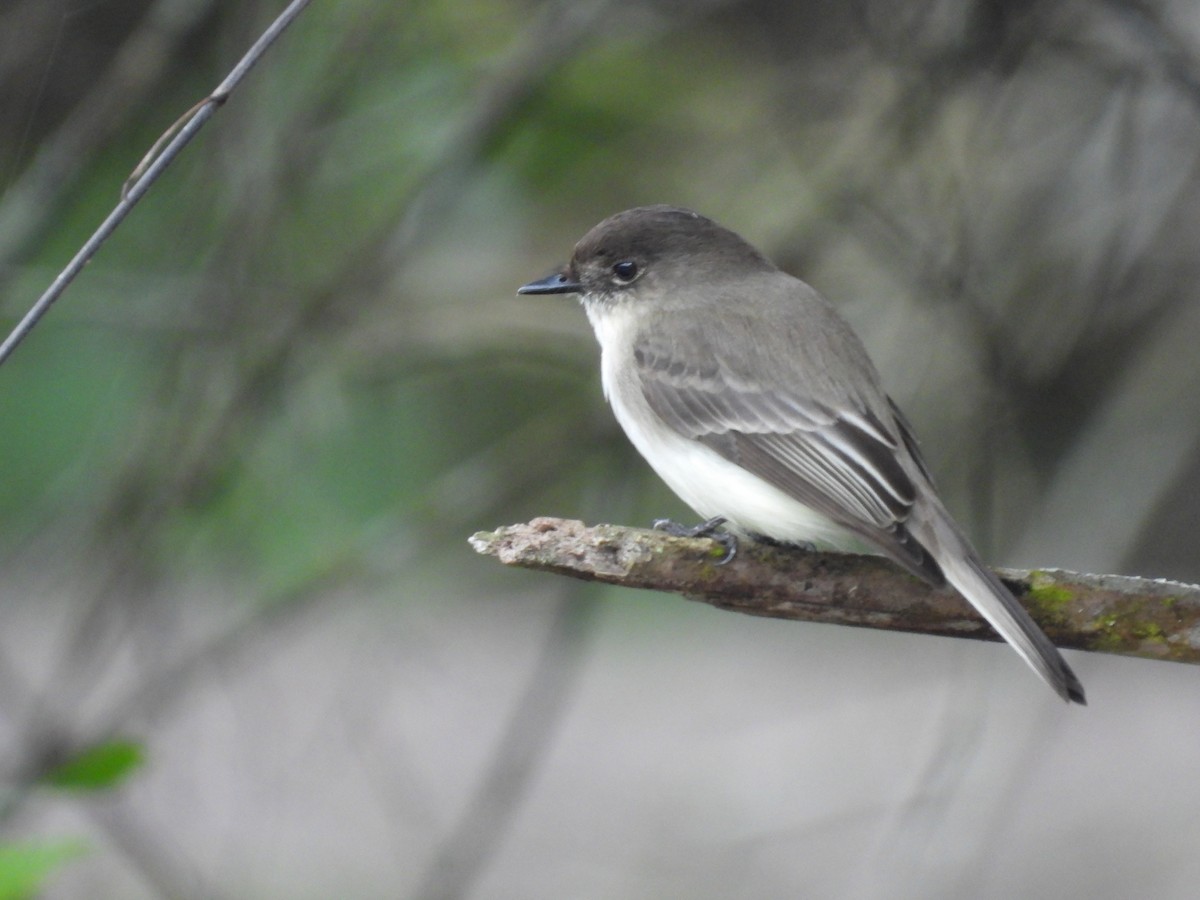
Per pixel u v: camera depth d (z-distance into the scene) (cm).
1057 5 1077
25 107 1100
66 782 812
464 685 1555
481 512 1130
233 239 1076
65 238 1105
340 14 1080
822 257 1184
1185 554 1459
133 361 1112
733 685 1727
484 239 1167
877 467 802
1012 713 1093
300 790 1394
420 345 1173
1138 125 1102
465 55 1119
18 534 1116
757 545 780
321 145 1084
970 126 1123
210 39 1097
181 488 1064
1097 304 1097
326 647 1503
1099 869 1416
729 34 1187
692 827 1496
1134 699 1661
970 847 1040
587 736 1631
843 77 1152
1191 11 1091
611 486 1152
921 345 1159
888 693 1705
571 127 1145
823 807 1505
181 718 1309
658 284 918
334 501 1201
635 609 1814
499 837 1323
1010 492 1122
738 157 1205
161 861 1127
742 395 852
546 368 1278
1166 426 1079
